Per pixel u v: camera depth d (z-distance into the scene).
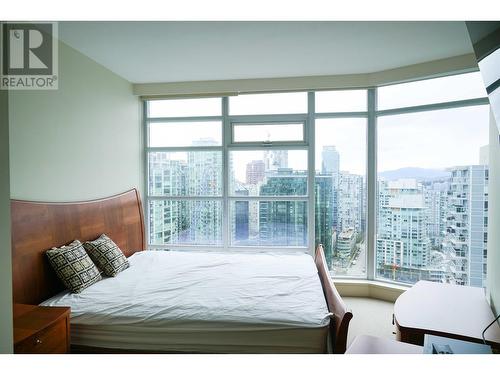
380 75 3.19
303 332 1.67
